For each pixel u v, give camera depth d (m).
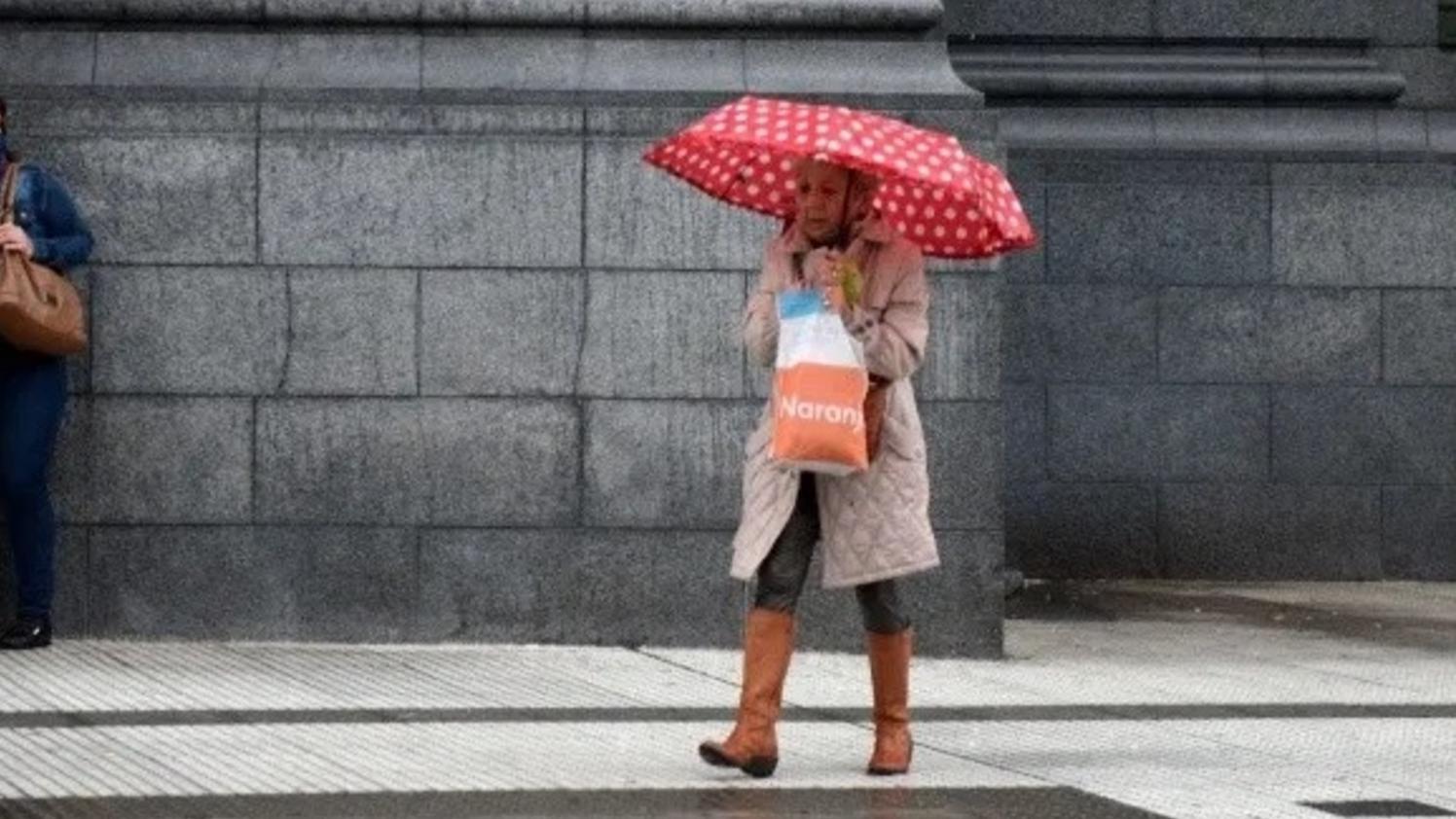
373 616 19.83
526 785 14.12
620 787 14.12
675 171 15.00
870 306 14.53
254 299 19.75
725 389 19.91
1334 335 26.39
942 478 20.11
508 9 20.06
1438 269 26.47
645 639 19.94
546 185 19.84
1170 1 26.62
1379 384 26.42
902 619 14.80
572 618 19.91
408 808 13.34
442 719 16.55
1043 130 26.34
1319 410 26.39
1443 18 27.00
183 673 18.22
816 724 16.77
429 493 19.83
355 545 19.80
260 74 19.92
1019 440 26.23
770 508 14.51
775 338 14.55
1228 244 26.30
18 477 19.00
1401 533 26.48
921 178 13.83
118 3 20.02
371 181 19.78
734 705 17.36
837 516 14.55
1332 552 26.47
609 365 19.88
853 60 20.19
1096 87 26.42
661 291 19.89
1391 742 16.55
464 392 19.81
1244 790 14.51
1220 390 26.31
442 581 19.84
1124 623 22.92
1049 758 15.58
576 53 20.08
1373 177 26.42
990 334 20.11
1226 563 26.39
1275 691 18.91
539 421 19.86
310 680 18.05
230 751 15.11
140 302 19.72
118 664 18.55
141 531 19.73
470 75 19.97
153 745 15.27
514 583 19.89
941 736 16.36
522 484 19.86
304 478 19.78
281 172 19.75
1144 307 26.27
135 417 19.72
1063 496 26.30
